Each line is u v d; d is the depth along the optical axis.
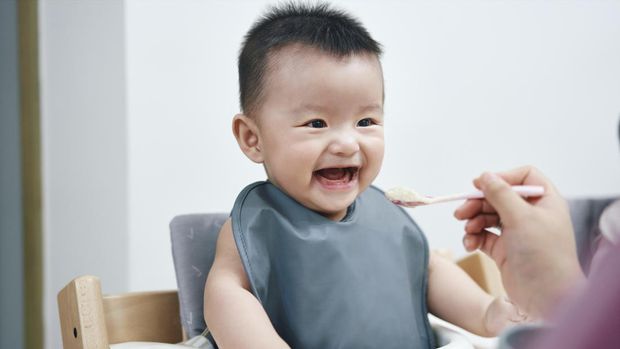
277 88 0.51
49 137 1.17
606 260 0.16
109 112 0.99
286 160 0.51
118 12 0.96
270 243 0.53
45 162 1.18
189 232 0.60
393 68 1.09
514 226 0.32
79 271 1.07
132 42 0.95
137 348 0.52
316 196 0.52
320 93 0.50
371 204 0.60
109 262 1.00
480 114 1.16
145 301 0.59
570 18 1.19
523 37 1.18
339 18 0.55
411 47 1.11
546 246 0.31
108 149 0.99
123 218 0.97
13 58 1.18
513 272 0.32
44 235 1.18
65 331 0.48
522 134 1.18
